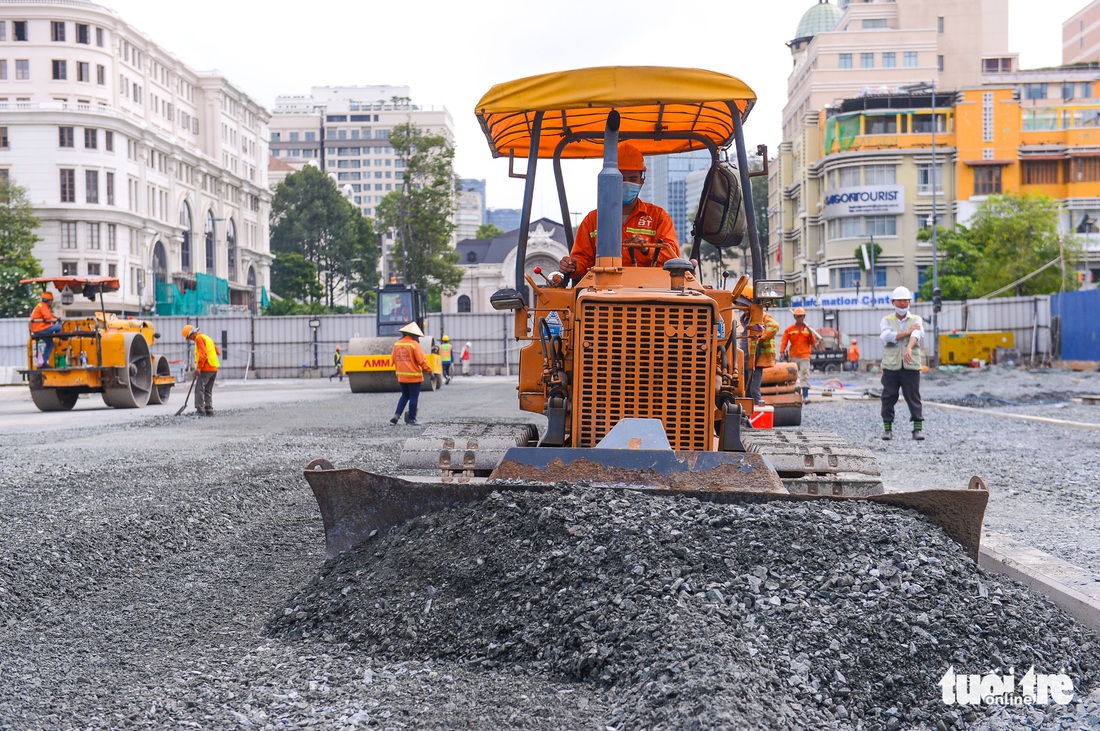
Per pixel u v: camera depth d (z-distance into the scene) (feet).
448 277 264.31
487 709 12.73
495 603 15.42
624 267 19.83
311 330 175.42
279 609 17.33
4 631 17.11
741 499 17.26
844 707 12.73
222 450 41.06
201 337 63.05
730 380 18.88
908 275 245.04
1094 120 243.40
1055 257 193.67
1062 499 28.43
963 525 17.13
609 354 17.88
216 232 342.44
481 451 20.15
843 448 21.75
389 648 15.08
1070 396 75.61
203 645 16.11
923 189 244.42
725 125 22.93
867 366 162.30
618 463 17.62
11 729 12.39
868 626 14.16
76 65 270.46
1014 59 314.35
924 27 304.50
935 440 45.09
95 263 261.44
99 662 15.31
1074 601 16.78
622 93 19.58
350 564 17.51
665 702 11.98
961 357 135.64
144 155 282.36
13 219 224.74
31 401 91.76
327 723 12.44
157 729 12.35
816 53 289.12
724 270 21.68
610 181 19.85
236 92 363.56
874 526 16.37
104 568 21.29
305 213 405.80
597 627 14.26
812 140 273.13
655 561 15.28
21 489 29.66
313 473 18.19
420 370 55.26
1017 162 241.96
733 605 14.44
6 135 256.73
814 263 271.08
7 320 156.15
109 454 39.52
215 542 24.08
